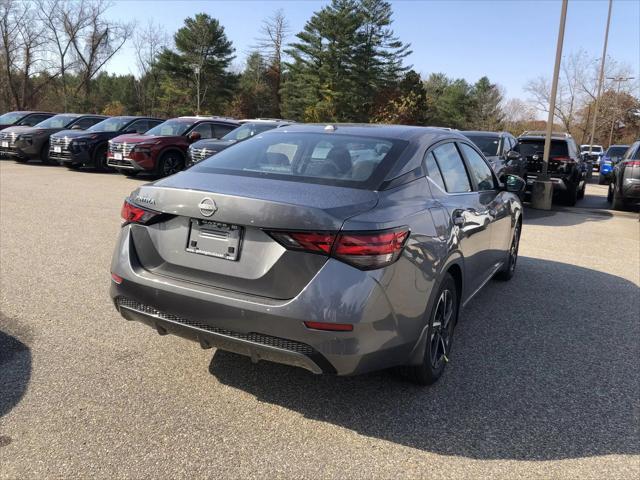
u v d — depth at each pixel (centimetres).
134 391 321
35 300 461
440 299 333
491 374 363
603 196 1706
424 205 319
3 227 740
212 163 345
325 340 259
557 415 314
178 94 6075
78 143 1499
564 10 1158
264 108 6894
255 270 272
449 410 315
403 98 4847
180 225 294
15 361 351
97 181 1317
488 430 296
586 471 264
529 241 832
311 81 5631
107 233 725
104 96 7412
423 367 322
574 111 5497
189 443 273
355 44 5509
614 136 5853
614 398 336
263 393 326
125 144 1347
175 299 286
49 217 823
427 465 264
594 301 532
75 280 518
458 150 423
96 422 288
